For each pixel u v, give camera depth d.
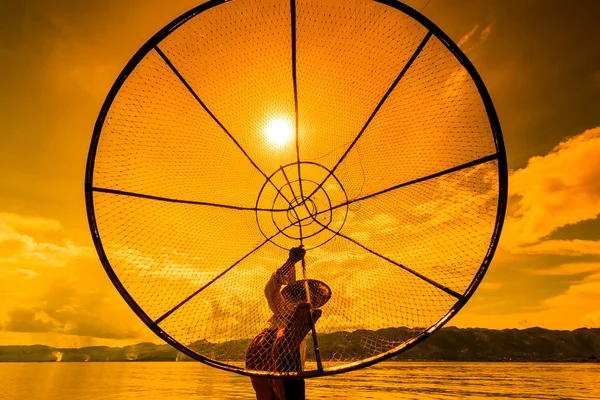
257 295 2.43
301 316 2.08
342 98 2.73
